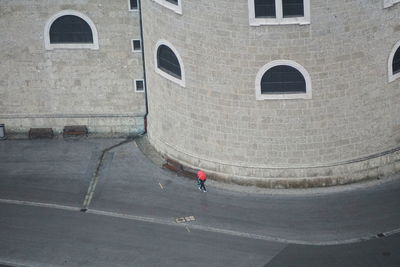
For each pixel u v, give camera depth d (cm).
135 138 11656
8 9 11269
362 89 10419
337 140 10562
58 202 10781
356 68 10312
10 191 10956
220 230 10281
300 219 10350
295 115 10438
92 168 11238
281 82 10356
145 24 11000
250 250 10012
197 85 10612
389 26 10269
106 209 10650
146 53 11156
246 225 10325
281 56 10212
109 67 11450
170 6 10444
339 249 9962
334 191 10662
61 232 10369
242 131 10606
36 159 11419
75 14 11250
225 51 10312
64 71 11512
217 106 10600
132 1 11144
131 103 11606
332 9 10019
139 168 11200
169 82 10850
